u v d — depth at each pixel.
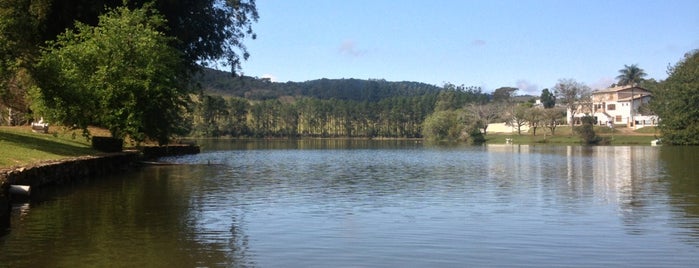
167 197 20.19
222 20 47.06
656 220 16.12
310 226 14.93
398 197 21.20
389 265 11.06
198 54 46.06
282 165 40.59
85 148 32.66
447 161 47.53
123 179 26.78
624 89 136.75
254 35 49.72
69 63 32.59
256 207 18.17
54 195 20.22
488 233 14.13
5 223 14.49
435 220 16.03
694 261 11.48
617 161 46.22
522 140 113.00
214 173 31.59
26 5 33.94
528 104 142.62
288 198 20.59
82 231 13.70
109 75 33.22
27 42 30.38
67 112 31.66
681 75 90.62
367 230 14.45
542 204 19.38
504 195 21.92
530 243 13.05
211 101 60.69
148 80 33.75
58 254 11.41
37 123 38.53
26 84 31.73
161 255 11.52
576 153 62.75
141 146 45.28
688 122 88.25
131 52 34.06
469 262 11.34
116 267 10.55
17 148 25.38
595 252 12.20
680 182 27.38
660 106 93.62
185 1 41.97
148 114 36.12
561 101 135.88
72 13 37.78
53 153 26.45
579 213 17.36
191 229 14.24
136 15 35.12
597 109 138.88
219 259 11.31
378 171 35.16
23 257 11.14
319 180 28.19
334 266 10.93
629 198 21.03
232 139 144.12
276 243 12.81
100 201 18.83
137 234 13.49
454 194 22.23
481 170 36.22
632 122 128.12
